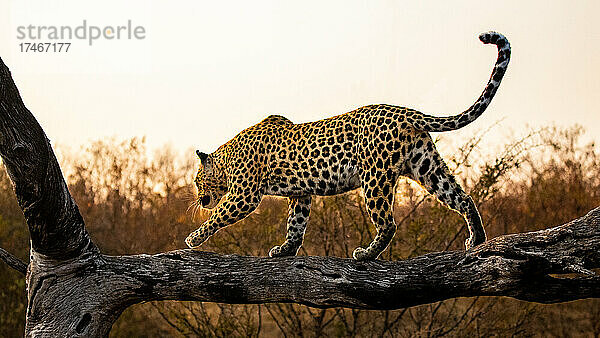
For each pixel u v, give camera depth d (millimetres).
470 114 6215
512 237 6211
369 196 6449
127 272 6672
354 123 6652
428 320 13875
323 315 13320
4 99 5484
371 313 13836
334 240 13711
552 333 14203
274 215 13906
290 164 6891
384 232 6414
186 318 13594
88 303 6598
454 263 6289
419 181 6555
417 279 6309
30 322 6648
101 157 18812
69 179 18922
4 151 5668
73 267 6566
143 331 14867
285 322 14398
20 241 15188
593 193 18031
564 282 6125
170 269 6676
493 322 13438
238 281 6590
